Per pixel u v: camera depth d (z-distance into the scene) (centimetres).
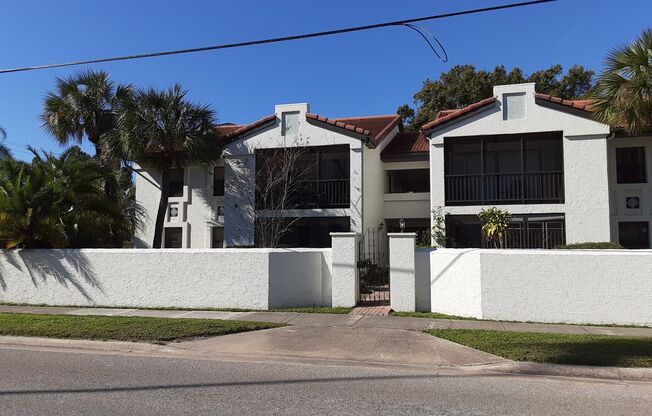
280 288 1206
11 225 1345
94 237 1499
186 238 2139
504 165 1822
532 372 702
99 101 2006
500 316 1043
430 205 1956
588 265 1005
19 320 1054
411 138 2305
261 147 1923
